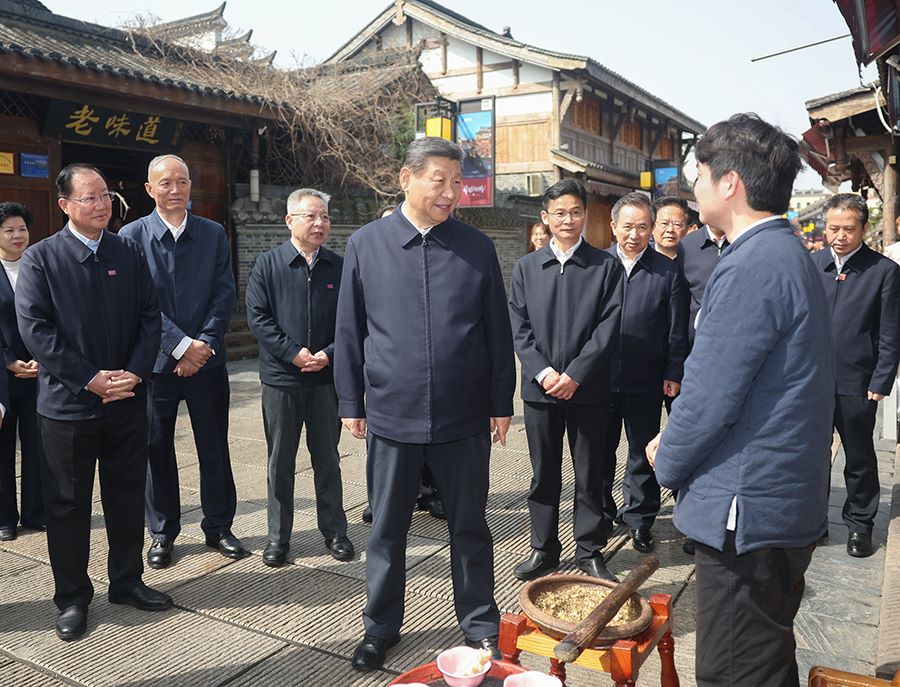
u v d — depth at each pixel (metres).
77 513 2.97
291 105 11.75
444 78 18.41
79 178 2.91
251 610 3.14
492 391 2.86
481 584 2.83
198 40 15.34
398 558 2.80
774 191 1.86
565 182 3.39
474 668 1.90
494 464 5.26
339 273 3.73
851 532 3.75
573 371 3.29
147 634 2.95
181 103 9.91
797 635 2.96
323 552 3.75
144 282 3.13
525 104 17.66
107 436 3.05
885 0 3.84
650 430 3.79
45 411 2.93
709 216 1.98
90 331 2.96
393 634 2.79
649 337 3.77
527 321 3.55
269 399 3.58
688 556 3.71
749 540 1.84
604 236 20.25
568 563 3.64
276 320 3.63
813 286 1.84
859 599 3.25
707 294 1.92
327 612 3.13
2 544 3.89
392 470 2.77
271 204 11.95
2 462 3.93
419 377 2.71
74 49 10.30
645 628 2.03
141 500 3.17
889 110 5.90
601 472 3.44
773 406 1.82
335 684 2.62
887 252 6.20
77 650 2.82
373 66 15.49
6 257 4.00
